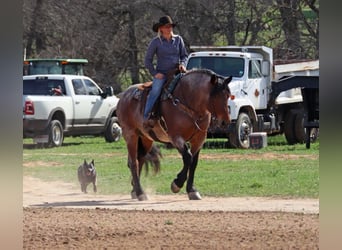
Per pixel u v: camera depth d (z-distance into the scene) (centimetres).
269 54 2962
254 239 1122
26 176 2066
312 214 1358
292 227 1215
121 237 1151
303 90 2741
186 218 1324
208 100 1590
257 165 2205
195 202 1580
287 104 3038
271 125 2964
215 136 2845
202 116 1608
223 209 1459
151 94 1650
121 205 1562
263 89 2919
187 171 1603
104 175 2078
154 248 1070
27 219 1321
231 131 2755
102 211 1434
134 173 1689
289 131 3017
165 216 1355
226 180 1883
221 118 1590
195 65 2853
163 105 1634
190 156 1600
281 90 2842
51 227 1235
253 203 1538
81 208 1501
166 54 1644
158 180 1947
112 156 2605
